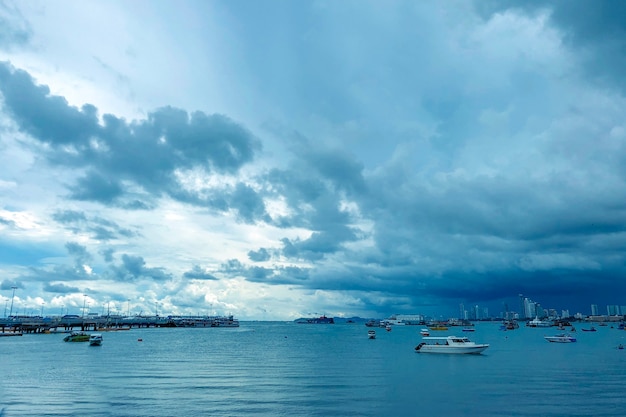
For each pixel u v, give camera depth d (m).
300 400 45.75
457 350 99.44
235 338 192.50
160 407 42.50
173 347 128.38
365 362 83.12
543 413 40.09
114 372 67.94
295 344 144.62
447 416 39.25
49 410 41.19
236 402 44.84
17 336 193.25
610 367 72.81
